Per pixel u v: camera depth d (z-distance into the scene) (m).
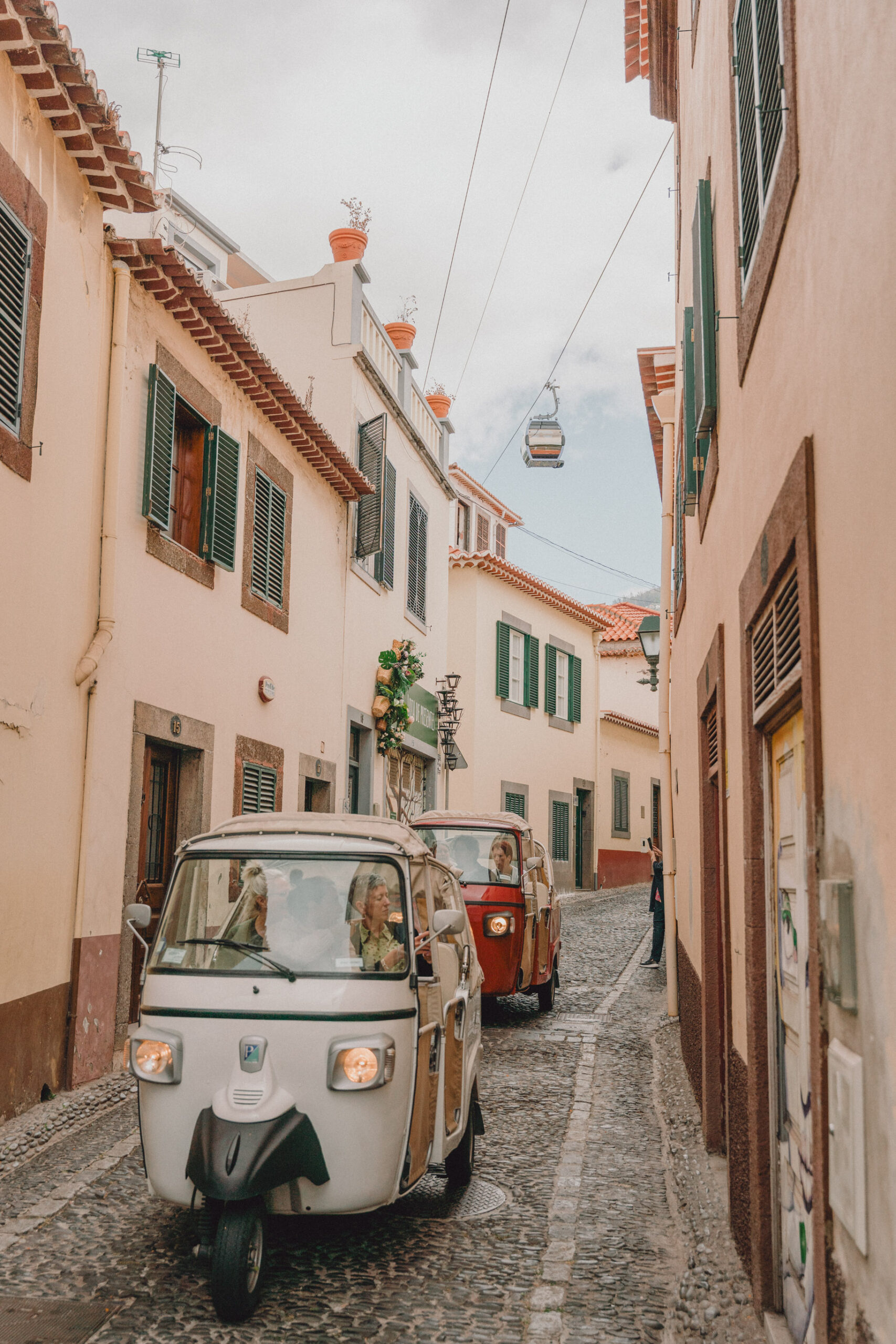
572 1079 9.73
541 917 12.97
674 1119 8.10
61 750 8.21
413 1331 4.65
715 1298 4.81
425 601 20.94
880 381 2.55
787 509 3.69
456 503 29.89
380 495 16.34
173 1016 5.31
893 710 2.46
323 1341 4.53
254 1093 5.07
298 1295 5.00
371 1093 5.16
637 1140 7.81
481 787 25.72
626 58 12.27
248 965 5.45
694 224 6.70
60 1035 8.18
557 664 30.38
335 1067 5.16
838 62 2.98
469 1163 6.75
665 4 10.53
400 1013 5.41
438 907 6.61
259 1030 5.20
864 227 2.70
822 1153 3.09
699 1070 8.39
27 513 7.57
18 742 7.48
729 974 5.73
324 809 15.35
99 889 8.77
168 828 10.83
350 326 16.53
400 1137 5.31
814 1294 3.31
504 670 26.92
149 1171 5.21
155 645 9.98
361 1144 5.11
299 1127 5.00
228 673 11.80
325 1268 5.36
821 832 3.18
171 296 9.93
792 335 3.71
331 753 15.41
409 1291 5.09
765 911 4.70
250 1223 4.76
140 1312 4.74
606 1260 5.52
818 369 3.27
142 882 10.01
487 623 26.48
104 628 8.83
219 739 11.50
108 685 8.98
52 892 8.04
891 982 2.45
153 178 8.72
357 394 16.75
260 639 12.80
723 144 5.82
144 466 9.77
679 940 12.01
